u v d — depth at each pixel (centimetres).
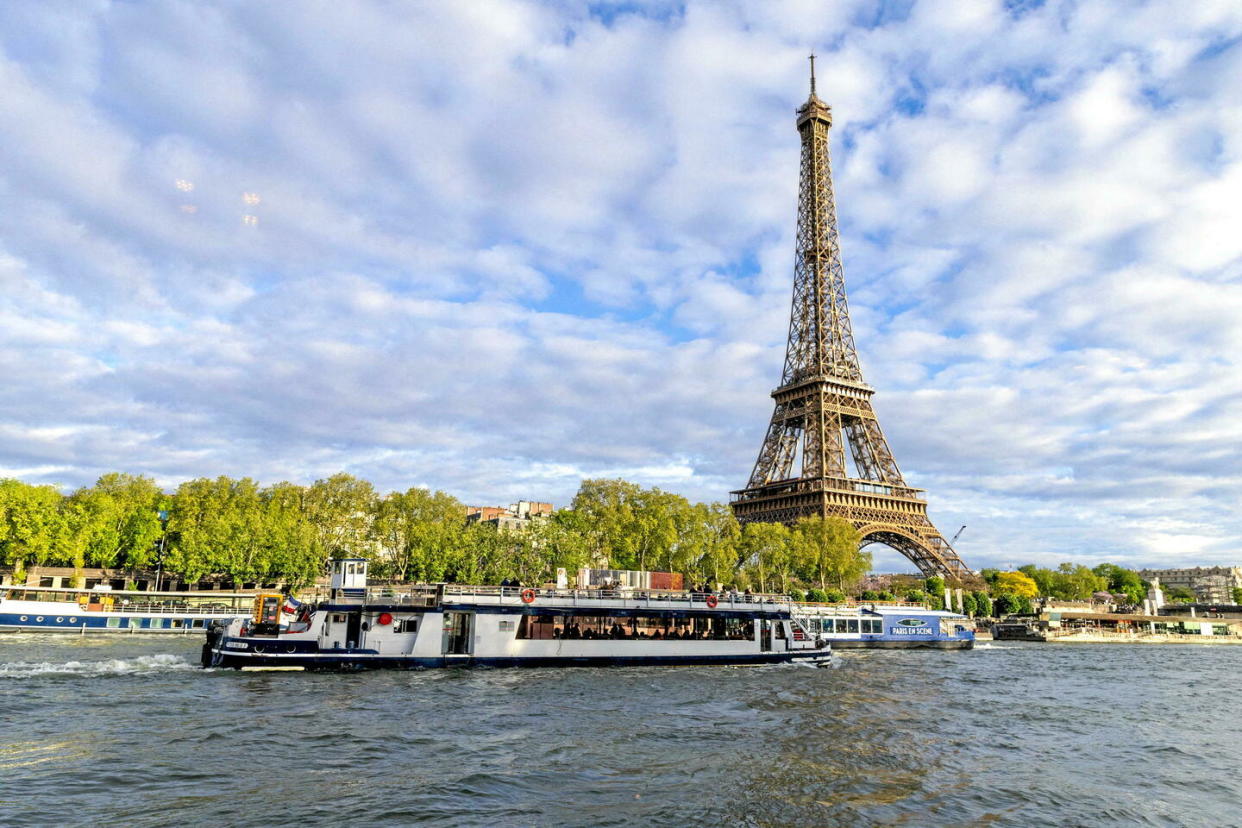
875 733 4228
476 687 5397
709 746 3775
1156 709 5712
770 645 7419
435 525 15000
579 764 3378
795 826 2652
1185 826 2839
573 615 6750
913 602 18100
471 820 2619
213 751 3428
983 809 2917
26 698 4519
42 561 13438
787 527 18650
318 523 15688
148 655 6825
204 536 13625
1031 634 17375
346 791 2905
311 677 5628
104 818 2559
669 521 15138
